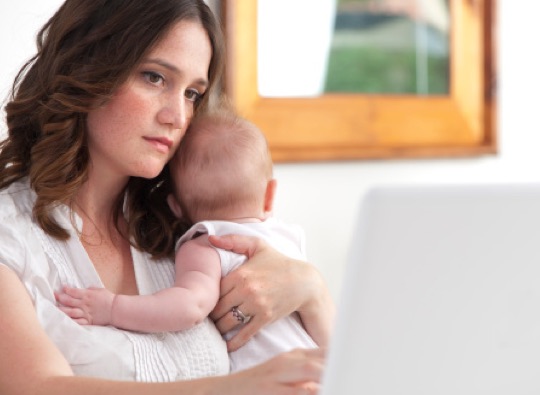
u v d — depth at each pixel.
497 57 3.39
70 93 1.53
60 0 2.50
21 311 1.36
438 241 0.82
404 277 0.83
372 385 0.87
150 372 1.46
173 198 1.75
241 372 1.13
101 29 1.52
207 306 1.56
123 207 1.70
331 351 0.86
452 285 0.84
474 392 0.90
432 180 3.33
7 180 1.58
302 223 3.00
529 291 0.86
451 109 3.31
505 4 3.49
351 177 3.11
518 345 0.88
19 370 1.29
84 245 1.58
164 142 1.56
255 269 1.62
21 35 2.42
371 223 0.81
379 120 3.13
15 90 1.70
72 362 1.42
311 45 2.96
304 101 2.94
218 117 1.74
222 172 1.69
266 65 2.85
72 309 1.46
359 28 3.08
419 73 3.23
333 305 1.70
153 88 1.55
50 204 1.51
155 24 1.52
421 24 3.22
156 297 1.51
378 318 0.84
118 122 1.53
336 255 3.08
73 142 1.54
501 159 3.51
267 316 1.60
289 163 2.94
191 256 1.62
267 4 2.85
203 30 1.60
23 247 1.44
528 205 0.82
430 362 0.87
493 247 0.83
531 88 3.57
